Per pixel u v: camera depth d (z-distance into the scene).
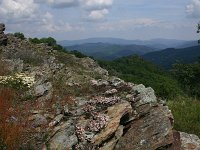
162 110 13.77
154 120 13.15
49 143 11.52
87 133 12.17
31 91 15.77
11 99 14.91
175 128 15.65
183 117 17.09
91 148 11.59
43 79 17.94
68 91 16.28
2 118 12.27
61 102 14.60
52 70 21.48
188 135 14.31
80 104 14.52
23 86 16.86
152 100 14.65
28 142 11.34
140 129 12.89
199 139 14.16
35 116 12.92
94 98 14.97
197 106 18.88
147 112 13.74
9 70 22.62
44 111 13.62
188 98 22.20
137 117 13.49
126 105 13.62
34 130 12.00
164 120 13.09
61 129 12.17
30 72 21.64
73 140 11.77
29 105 14.15
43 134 11.87
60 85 16.98
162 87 24.03
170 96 23.11
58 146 11.45
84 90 16.55
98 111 13.69
